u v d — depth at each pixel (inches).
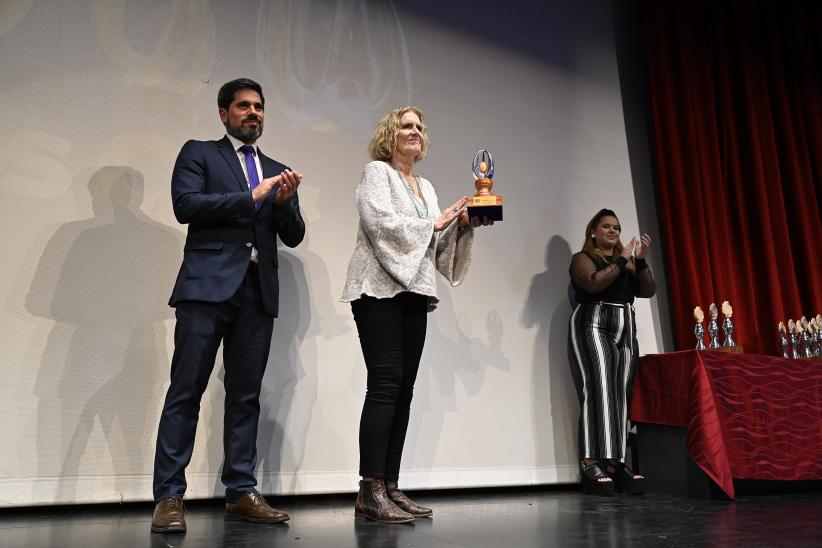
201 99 107.8
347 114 118.8
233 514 84.1
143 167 102.5
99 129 100.7
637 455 122.3
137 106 103.5
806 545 66.7
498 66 136.3
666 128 146.6
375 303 85.7
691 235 142.9
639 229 146.3
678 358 113.5
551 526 79.6
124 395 96.8
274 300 87.4
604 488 113.7
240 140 91.2
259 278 86.0
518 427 123.6
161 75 105.7
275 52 114.7
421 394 116.5
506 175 132.6
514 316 127.7
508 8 139.9
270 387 105.3
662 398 116.3
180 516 74.9
